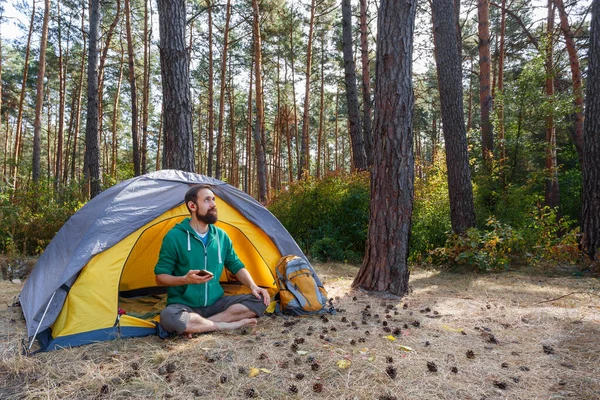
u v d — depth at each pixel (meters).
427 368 2.74
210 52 18.53
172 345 3.18
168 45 6.18
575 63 12.24
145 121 18.42
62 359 2.93
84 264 3.50
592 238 7.10
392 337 3.34
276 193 10.29
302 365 2.81
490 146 10.27
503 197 8.79
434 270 7.27
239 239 4.69
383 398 2.33
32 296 3.65
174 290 3.62
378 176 5.12
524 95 9.11
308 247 8.67
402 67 4.98
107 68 24.59
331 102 30.09
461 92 8.02
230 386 2.51
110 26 18.53
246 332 3.50
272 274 4.49
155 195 4.09
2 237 8.12
